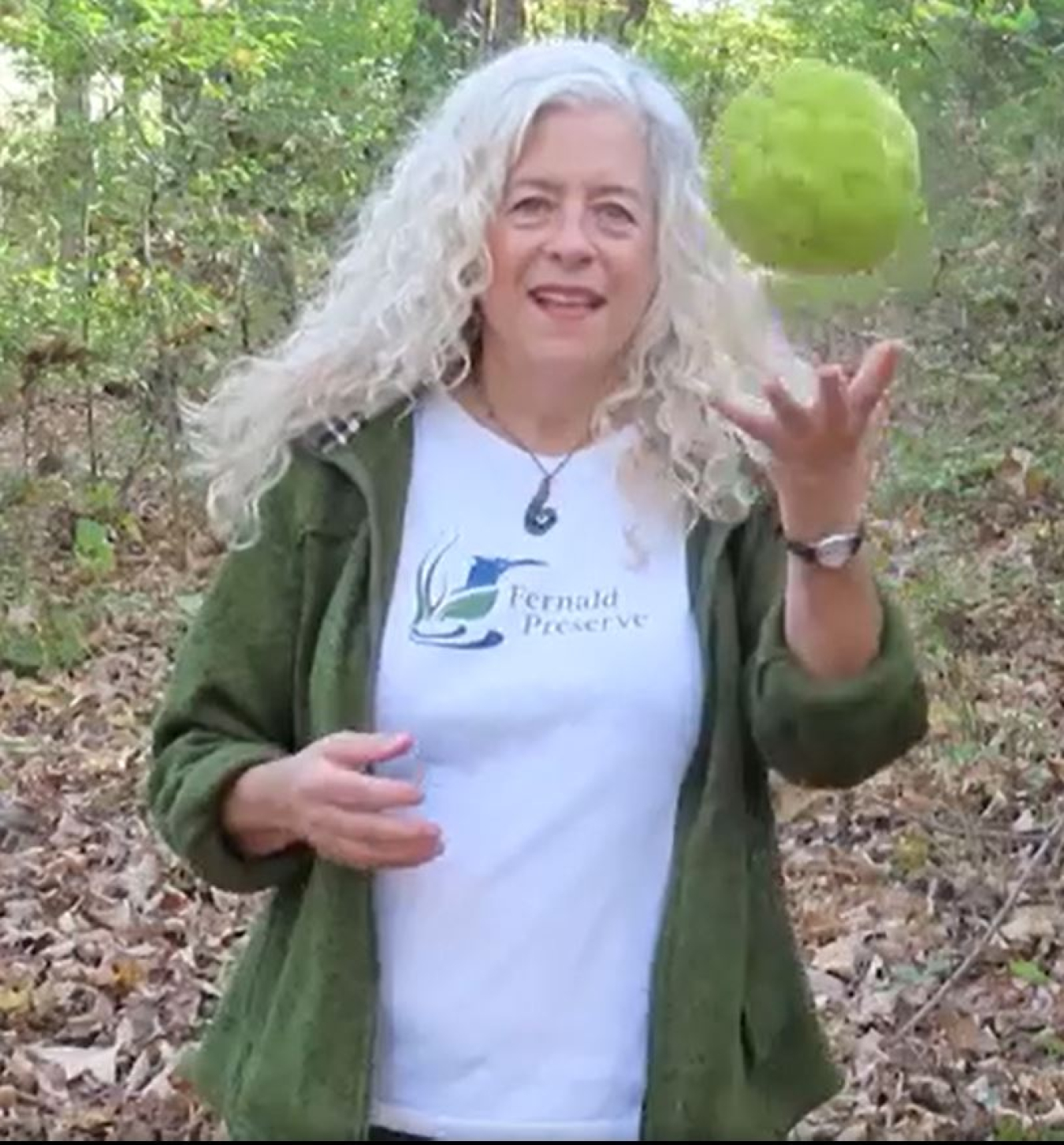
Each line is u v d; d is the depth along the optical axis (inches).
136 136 450.0
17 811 288.8
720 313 102.4
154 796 104.7
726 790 98.4
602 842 98.0
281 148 453.4
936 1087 195.8
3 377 429.4
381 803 94.6
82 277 442.9
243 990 106.0
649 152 101.7
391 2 504.7
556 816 97.8
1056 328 366.9
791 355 106.0
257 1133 99.7
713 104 443.2
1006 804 265.1
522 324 100.8
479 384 104.7
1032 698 293.6
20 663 364.2
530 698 97.8
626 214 100.8
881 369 89.2
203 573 413.1
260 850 102.3
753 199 97.1
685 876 97.6
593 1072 97.7
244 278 452.4
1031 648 310.7
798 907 243.1
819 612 93.5
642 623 99.3
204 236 447.8
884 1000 215.5
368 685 100.1
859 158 96.0
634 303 101.0
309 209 453.4
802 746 95.7
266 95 454.9
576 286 99.9
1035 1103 194.4
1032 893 240.5
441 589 100.3
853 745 95.2
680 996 96.7
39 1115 199.6
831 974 224.5
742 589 100.6
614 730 97.9
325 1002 98.6
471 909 98.3
